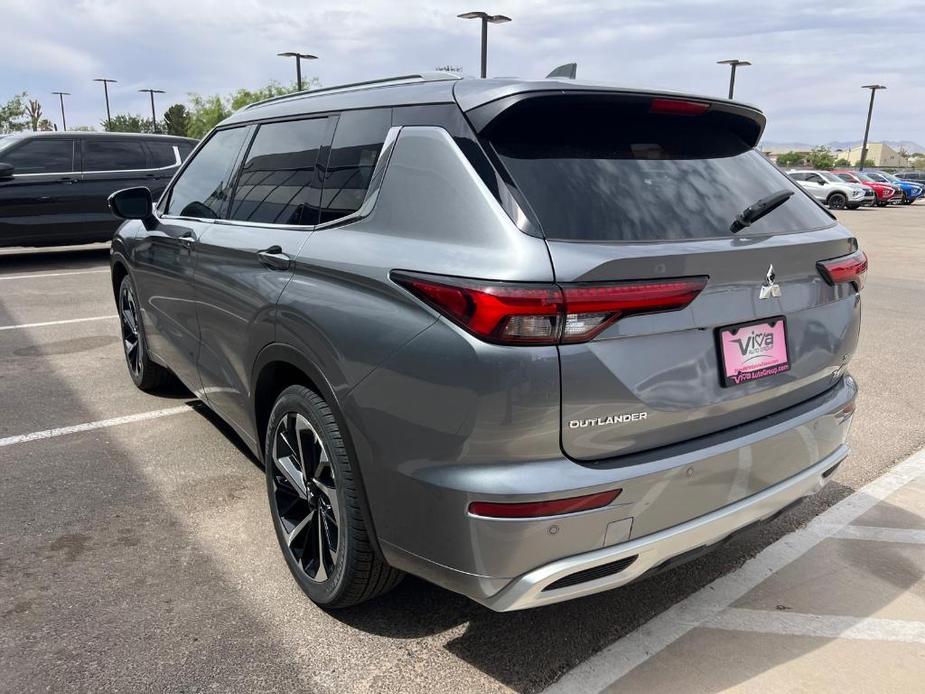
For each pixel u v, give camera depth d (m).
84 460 3.94
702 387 2.16
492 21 21.30
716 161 2.54
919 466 4.02
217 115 48.38
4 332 6.71
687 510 2.17
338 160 2.69
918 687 2.34
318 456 2.58
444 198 2.18
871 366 6.04
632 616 2.70
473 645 2.52
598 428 1.99
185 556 3.03
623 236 2.06
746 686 2.34
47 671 2.34
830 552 3.16
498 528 1.95
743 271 2.21
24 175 10.23
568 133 2.27
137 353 5.00
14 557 2.99
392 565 2.32
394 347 2.12
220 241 3.22
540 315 1.88
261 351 2.83
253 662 2.41
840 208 31.17
